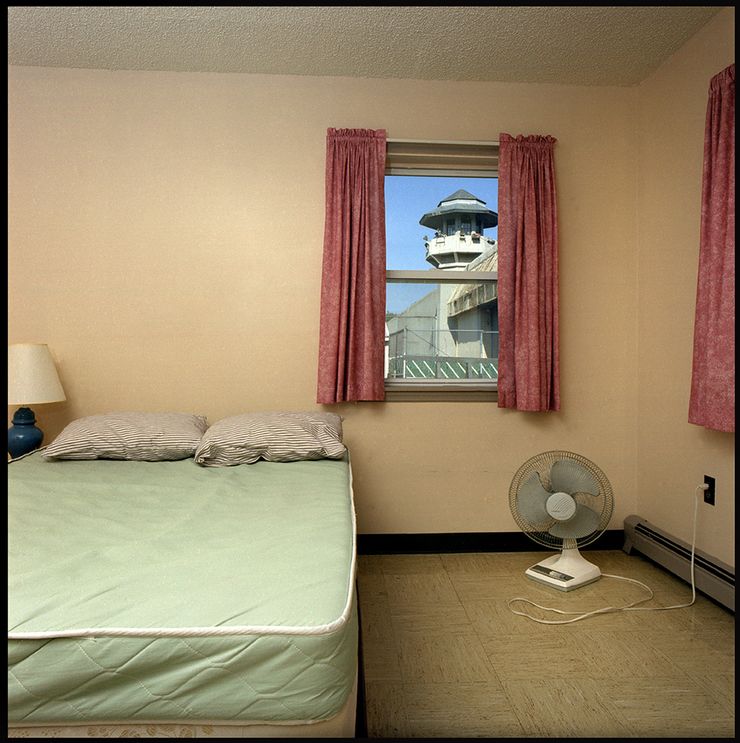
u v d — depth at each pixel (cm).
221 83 319
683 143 287
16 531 162
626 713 173
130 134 316
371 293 314
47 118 312
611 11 259
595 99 332
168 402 319
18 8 256
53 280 314
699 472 275
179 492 207
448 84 327
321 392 312
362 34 279
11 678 105
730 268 234
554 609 248
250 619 111
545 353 318
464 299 343
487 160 331
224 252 321
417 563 310
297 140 322
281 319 322
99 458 264
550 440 333
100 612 113
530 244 316
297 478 225
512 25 271
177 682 108
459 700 180
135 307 317
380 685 189
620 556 320
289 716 109
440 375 343
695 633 225
